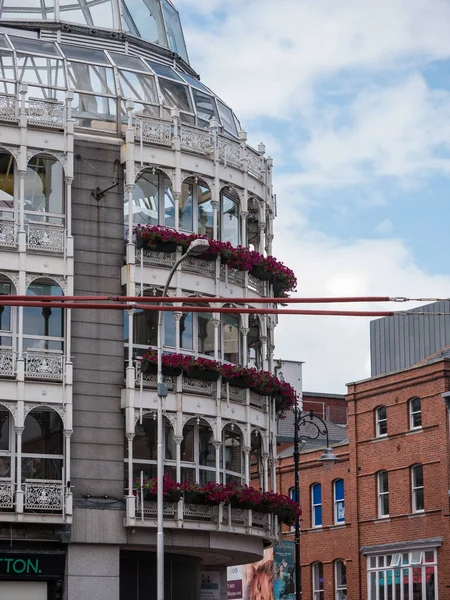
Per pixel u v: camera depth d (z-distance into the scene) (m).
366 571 63.47
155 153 44.06
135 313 43.62
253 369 45.12
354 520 64.50
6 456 40.81
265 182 48.41
